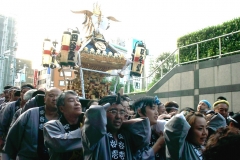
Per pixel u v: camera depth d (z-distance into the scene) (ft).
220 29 34.01
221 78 29.17
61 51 25.79
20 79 113.29
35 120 12.48
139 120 9.38
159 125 11.38
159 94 36.86
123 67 30.76
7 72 114.62
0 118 18.60
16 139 12.47
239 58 27.58
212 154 5.97
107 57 28.78
